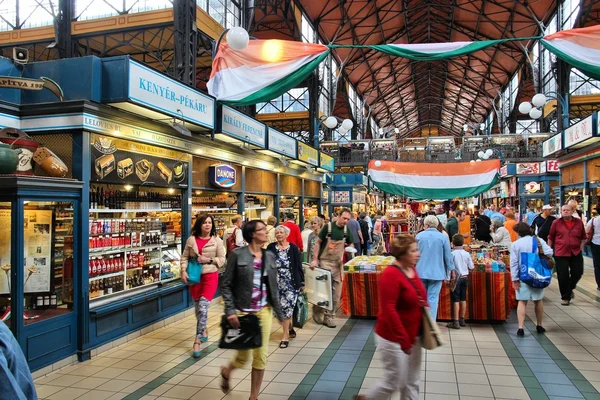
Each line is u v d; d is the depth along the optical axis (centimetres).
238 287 354
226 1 1395
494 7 2159
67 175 499
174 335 571
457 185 1084
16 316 412
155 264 647
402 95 4191
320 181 1653
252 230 362
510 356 467
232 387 398
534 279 527
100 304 518
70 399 377
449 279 543
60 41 943
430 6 2317
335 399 368
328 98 2605
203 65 1859
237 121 800
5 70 513
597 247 754
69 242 486
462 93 4122
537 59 2395
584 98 2506
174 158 678
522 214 2130
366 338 548
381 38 2673
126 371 443
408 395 310
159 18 1293
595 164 1209
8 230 437
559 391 374
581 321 602
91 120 503
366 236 1276
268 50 703
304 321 577
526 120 3475
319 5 2020
